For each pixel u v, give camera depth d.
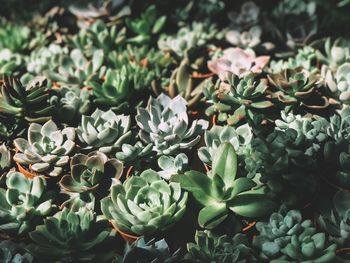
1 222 0.54
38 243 0.52
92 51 0.72
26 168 0.59
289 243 0.51
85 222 0.52
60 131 0.58
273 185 0.54
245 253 0.51
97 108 0.61
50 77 0.67
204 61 0.71
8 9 0.81
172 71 0.70
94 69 0.67
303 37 0.73
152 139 0.59
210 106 0.64
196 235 0.52
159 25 0.75
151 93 0.67
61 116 0.61
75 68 0.69
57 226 0.52
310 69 0.67
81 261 0.52
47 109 0.60
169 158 0.57
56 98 0.62
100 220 0.54
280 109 0.62
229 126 0.58
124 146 0.56
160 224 0.52
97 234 0.53
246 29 0.76
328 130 0.58
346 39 0.72
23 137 0.62
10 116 0.61
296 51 0.72
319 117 0.60
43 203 0.54
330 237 0.52
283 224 0.52
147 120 0.60
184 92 0.64
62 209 0.55
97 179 0.55
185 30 0.74
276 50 0.73
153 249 0.51
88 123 0.58
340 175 0.55
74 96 0.62
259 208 0.54
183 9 0.78
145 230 0.52
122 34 0.73
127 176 0.57
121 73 0.63
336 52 0.66
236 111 0.60
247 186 0.53
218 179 0.52
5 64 0.68
